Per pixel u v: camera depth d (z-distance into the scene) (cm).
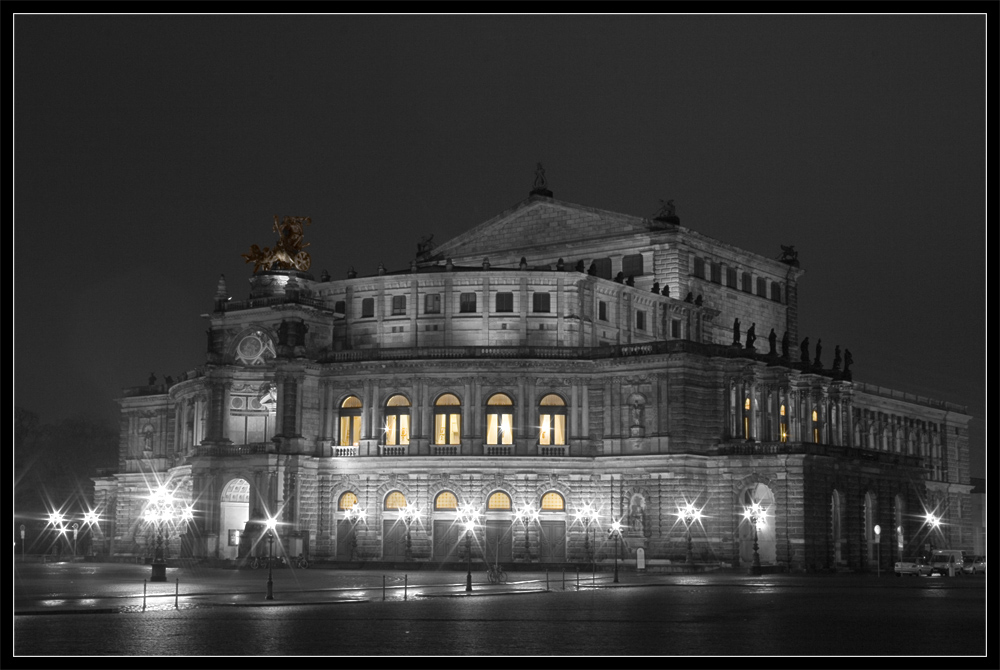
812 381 15262
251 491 14675
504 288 15250
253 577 11656
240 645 4881
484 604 7444
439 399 14788
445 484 14525
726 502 13925
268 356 15375
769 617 6456
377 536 14675
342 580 10881
